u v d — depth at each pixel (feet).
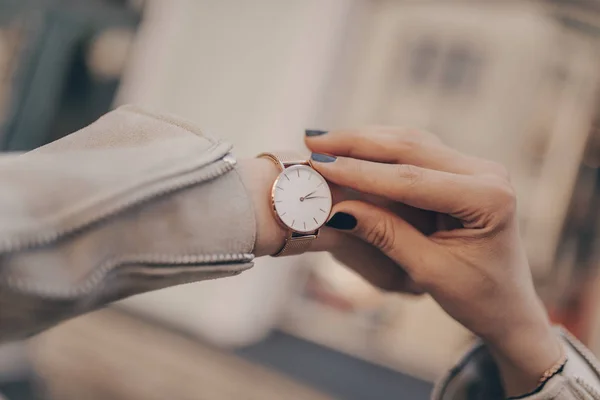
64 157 1.47
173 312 7.50
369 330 6.66
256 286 7.11
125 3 8.05
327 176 2.10
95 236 1.38
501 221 1.98
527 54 5.98
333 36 6.99
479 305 2.08
